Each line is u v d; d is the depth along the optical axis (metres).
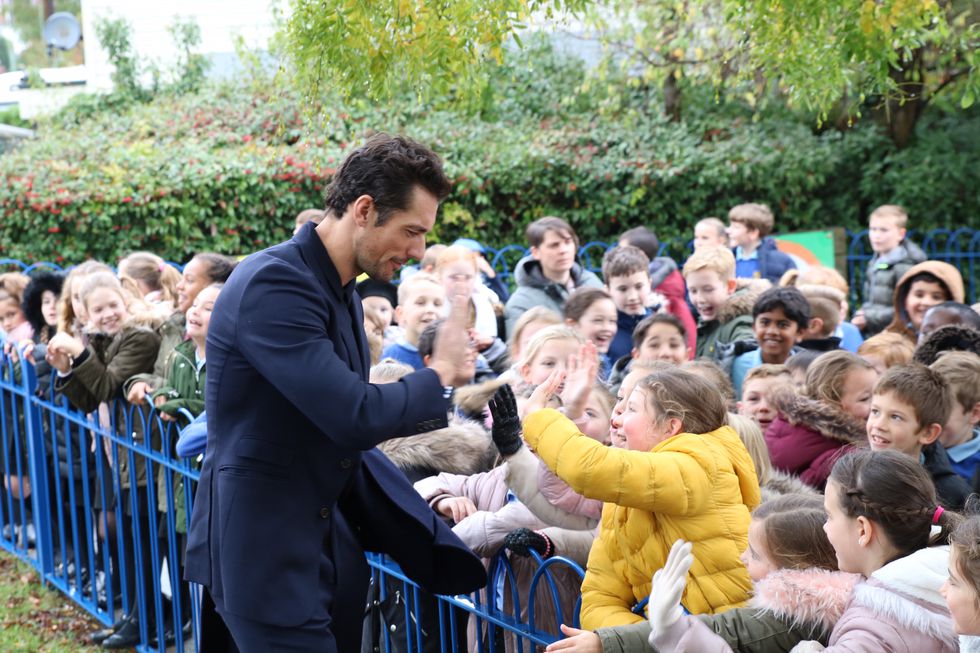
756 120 11.50
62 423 5.10
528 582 2.96
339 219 2.46
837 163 11.43
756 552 2.45
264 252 2.46
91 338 4.45
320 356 2.30
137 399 4.17
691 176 10.89
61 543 5.04
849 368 3.57
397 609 3.23
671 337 4.37
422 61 3.60
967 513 2.41
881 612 2.09
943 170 11.34
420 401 2.33
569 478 2.49
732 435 2.69
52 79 15.38
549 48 12.30
